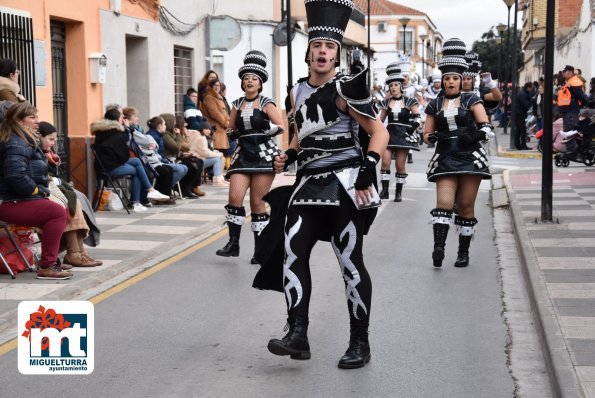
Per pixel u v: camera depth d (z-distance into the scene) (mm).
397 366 5738
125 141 13164
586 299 6953
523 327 6746
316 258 9672
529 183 16016
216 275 8719
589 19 27969
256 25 24547
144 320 6957
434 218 9016
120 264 9000
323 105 5469
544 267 8203
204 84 17438
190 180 14812
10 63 9156
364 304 5637
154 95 16844
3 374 5641
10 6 11594
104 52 14555
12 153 7898
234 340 6375
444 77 8844
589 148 19156
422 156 25453
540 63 53156
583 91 20219
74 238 8781
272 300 7629
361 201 5395
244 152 9148
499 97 10656
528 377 5543
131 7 15711
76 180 13844
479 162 8875
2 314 6879
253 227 9234
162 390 5293
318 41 5492
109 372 5648
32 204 8031
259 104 9031
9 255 8398
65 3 13148
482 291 8000
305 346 5500
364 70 5289
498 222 12328
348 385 5359
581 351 5570
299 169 5672
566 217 11383
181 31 18312
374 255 9797
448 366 5750
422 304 7480
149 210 13336
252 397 5152
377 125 5430
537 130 26109
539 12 43875
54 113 13555
